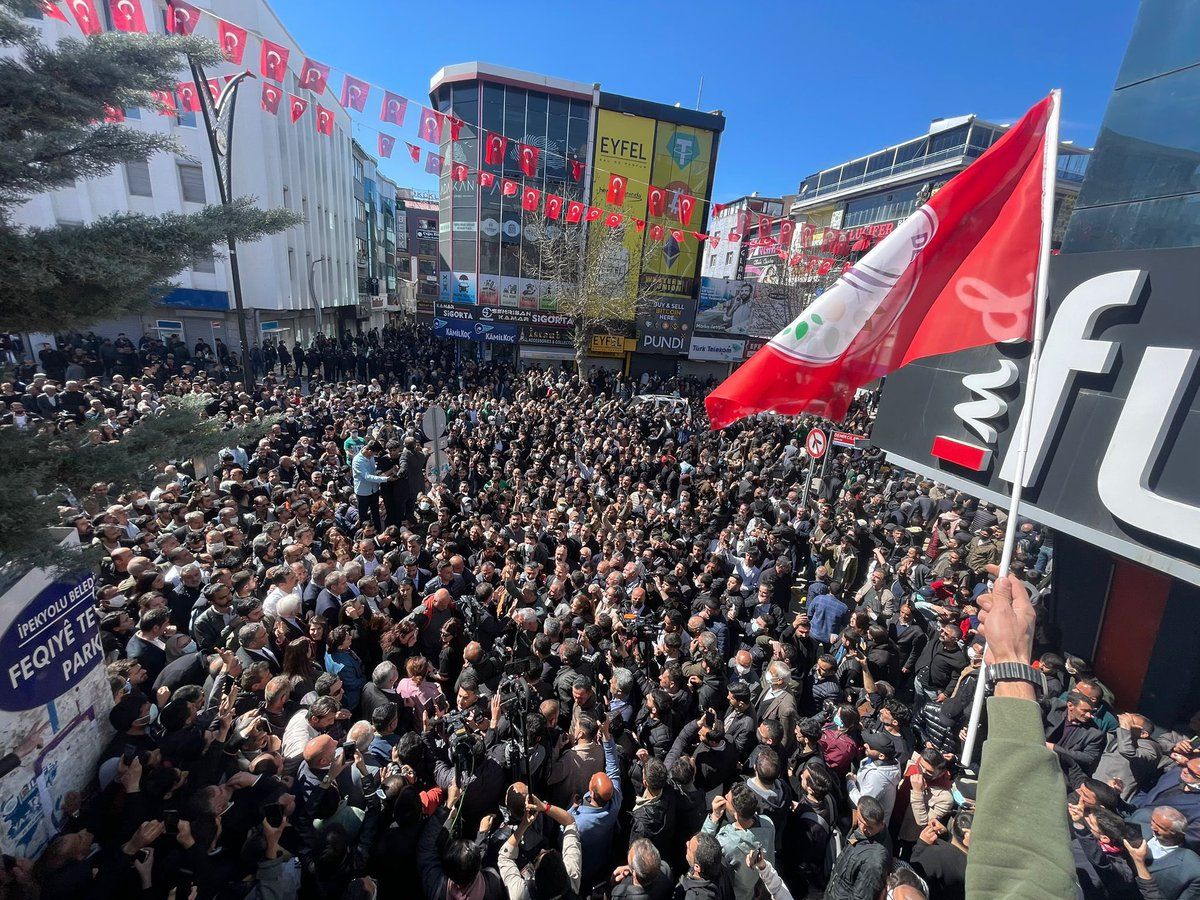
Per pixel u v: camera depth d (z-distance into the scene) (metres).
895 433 7.58
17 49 2.62
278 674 4.85
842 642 6.38
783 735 4.41
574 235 28.70
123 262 2.50
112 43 2.74
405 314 66.38
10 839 3.23
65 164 2.63
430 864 3.26
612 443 14.45
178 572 5.77
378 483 10.22
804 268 31.25
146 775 3.37
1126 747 4.73
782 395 3.98
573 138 28.11
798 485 14.09
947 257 3.84
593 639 5.72
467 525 8.19
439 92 27.56
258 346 23.42
